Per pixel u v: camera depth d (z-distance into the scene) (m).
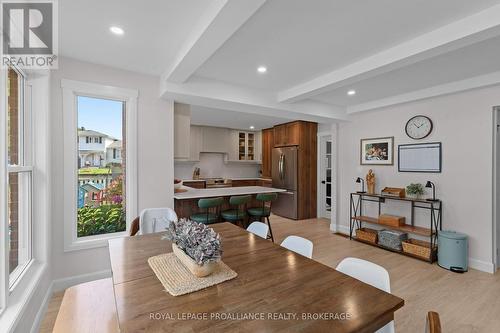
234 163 7.93
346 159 4.84
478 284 2.70
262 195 3.78
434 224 3.54
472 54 2.37
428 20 1.86
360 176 4.57
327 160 5.88
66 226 2.55
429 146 3.60
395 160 4.03
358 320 0.97
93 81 2.68
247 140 7.86
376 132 4.30
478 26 1.75
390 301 1.10
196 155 6.81
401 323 2.03
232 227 2.40
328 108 4.30
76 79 2.60
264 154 7.39
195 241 1.36
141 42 2.23
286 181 5.96
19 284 1.76
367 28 1.97
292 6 1.69
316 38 2.12
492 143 3.03
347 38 2.12
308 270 1.42
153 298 1.11
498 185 3.11
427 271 3.03
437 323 0.80
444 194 3.45
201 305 1.06
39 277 1.94
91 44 2.27
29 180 2.09
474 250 3.16
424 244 3.55
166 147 3.14
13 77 1.89
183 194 3.55
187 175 6.85
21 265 2.00
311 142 5.94
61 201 2.53
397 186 4.00
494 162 3.04
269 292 1.17
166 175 3.14
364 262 1.44
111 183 2.91
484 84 2.90
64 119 2.54
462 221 3.27
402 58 2.21
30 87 2.14
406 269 3.09
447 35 1.92
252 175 8.27
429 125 3.58
